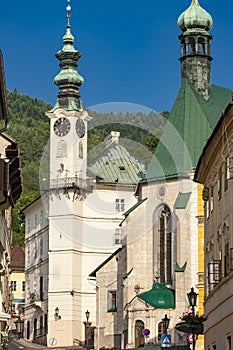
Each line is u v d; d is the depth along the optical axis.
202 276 79.62
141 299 82.00
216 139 41.06
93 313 101.31
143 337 81.81
